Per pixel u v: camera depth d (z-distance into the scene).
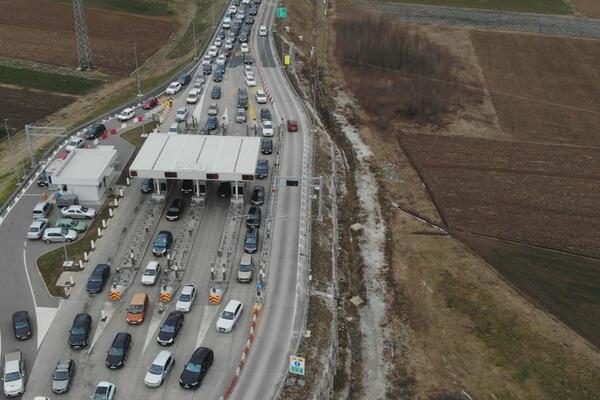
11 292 59.97
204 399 48.56
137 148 90.38
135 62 138.12
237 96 110.56
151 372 49.78
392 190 91.31
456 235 79.44
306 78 128.50
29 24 153.25
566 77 137.88
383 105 119.94
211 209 75.62
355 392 55.91
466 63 143.25
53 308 58.09
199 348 52.09
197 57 130.75
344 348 60.00
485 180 94.19
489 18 174.25
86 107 112.75
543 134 111.25
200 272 63.91
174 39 155.75
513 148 105.38
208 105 106.25
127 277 62.50
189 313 57.97
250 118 101.88
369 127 112.12
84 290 60.62
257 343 54.84
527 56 148.50
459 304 67.12
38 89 120.62
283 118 103.38
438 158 101.19
